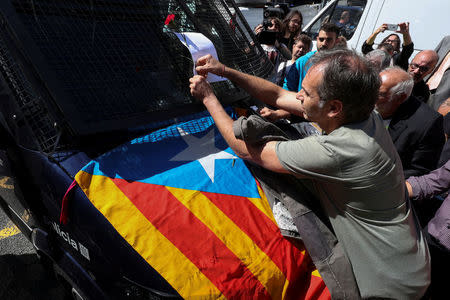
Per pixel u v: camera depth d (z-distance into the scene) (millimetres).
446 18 4258
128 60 1628
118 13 1679
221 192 1326
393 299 1229
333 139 1095
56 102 1270
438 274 1820
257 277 1175
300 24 4723
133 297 1207
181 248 1154
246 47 2303
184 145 1478
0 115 1517
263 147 1247
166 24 1658
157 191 1256
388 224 1178
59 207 1379
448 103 3189
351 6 4992
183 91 1732
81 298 1572
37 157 1405
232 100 1827
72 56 1480
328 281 1227
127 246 1165
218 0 2260
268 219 1319
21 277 2270
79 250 1408
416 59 3213
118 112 1461
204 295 1099
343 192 1161
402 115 1979
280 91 1715
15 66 1358
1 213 2895
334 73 1050
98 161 1287
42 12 1443
